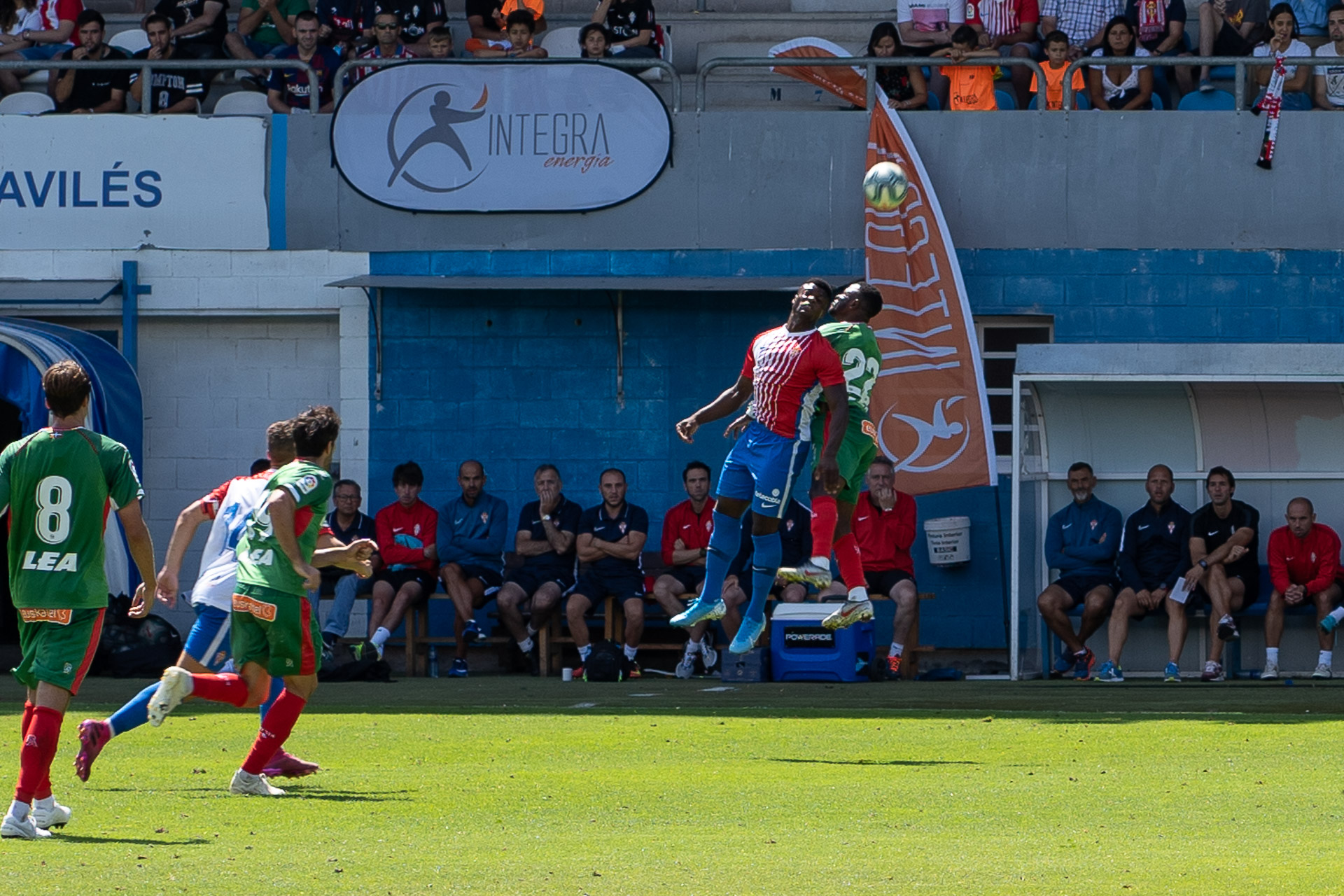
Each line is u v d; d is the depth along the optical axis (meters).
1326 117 55.12
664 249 56.09
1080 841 19.58
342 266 56.47
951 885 16.34
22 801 19.89
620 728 34.28
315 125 56.56
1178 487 52.16
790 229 55.88
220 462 57.66
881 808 22.56
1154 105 59.22
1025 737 32.28
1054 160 55.59
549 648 51.78
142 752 29.67
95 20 60.00
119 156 56.62
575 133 56.00
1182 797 23.59
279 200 56.56
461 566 51.97
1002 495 54.88
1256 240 55.38
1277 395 52.34
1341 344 48.00
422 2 61.22
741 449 31.27
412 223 56.34
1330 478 51.78
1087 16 60.62
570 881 16.62
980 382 52.94
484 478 53.09
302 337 57.62
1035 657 52.34
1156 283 55.50
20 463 20.77
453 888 16.22
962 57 56.31
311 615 24.20
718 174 56.00
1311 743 30.98
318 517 24.20
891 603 53.59
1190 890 15.98
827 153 55.84
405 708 39.31
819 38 61.09
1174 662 48.84
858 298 32.28
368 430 56.31
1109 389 52.47
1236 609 49.38
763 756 29.30
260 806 22.78
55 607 20.50
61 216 56.62
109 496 21.22
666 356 56.19
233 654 23.95
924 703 40.78
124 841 19.59
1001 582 54.56
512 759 28.92
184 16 62.00
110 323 57.69
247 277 56.62
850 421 31.52
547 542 52.00
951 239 54.81
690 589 51.25
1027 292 55.72
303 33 59.47
